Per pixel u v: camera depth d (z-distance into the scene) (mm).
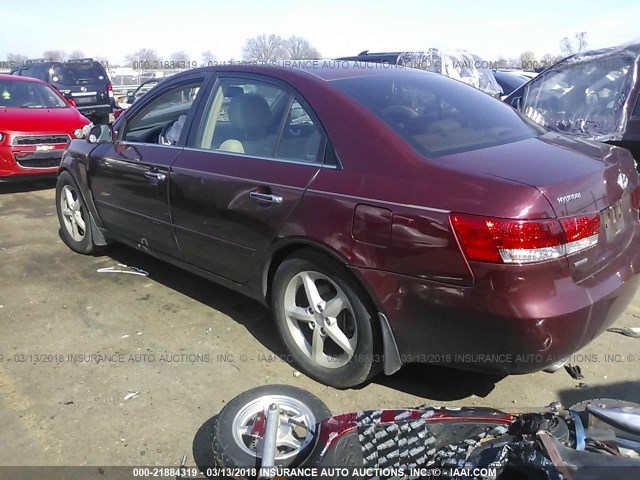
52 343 3656
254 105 3422
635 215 3045
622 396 3066
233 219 3332
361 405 2996
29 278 4707
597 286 2547
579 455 1909
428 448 2137
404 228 2555
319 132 3035
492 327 2420
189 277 4684
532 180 2441
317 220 2863
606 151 3043
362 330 2844
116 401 3062
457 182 2502
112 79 20688
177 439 2775
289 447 2422
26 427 2863
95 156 4582
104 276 4723
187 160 3670
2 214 6746
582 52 6883
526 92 7176
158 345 3623
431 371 3299
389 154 2752
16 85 8898
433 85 3545
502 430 2146
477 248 2375
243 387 3176
